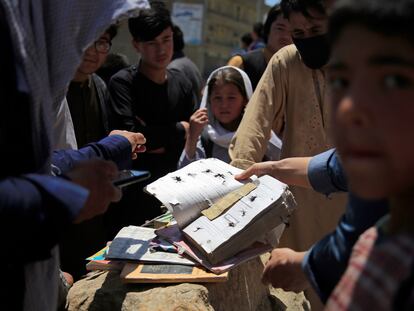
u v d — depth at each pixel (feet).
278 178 4.91
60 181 2.97
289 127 6.16
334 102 2.27
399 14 1.93
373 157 2.10
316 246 3.40
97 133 8.14
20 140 3.11
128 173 4.17
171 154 8.86
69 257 7.42
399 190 2.16
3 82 2.97
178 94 9.26
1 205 2.71
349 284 2.26
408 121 2.00
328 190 4.38
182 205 4.73
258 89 6.16
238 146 5.89
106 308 4.49
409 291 2.02
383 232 2.38
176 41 12.34
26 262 2.97
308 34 5.57
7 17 3.02
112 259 4.72
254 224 4.59
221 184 4.98
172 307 4.24
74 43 3.45
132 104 8.73
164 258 4.69
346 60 2.13
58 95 3.57
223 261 4.53
